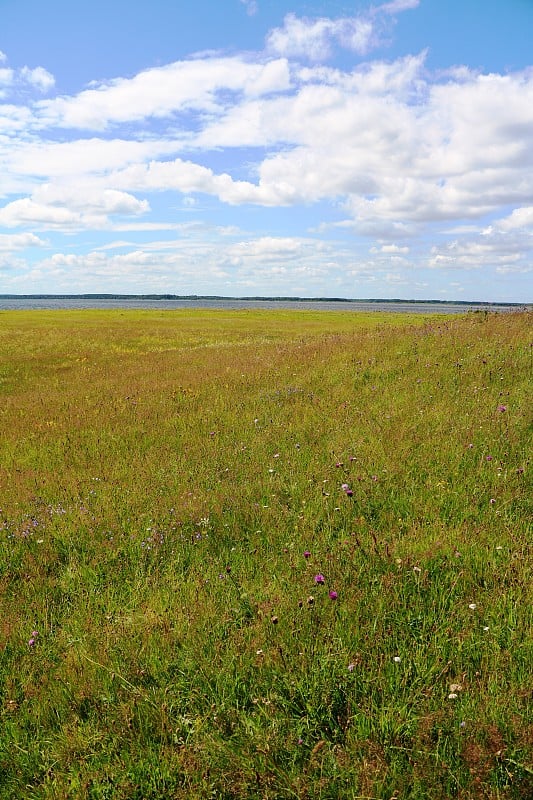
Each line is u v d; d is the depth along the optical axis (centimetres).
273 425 992
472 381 1049
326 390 1184
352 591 442
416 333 1664
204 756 312
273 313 8775
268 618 418
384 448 780
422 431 828
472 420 831
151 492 739
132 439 1040
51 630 459
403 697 335
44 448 1051
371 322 5856
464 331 1546
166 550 580
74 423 1226
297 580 479
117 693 369
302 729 322
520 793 274
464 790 277
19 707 375
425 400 983
